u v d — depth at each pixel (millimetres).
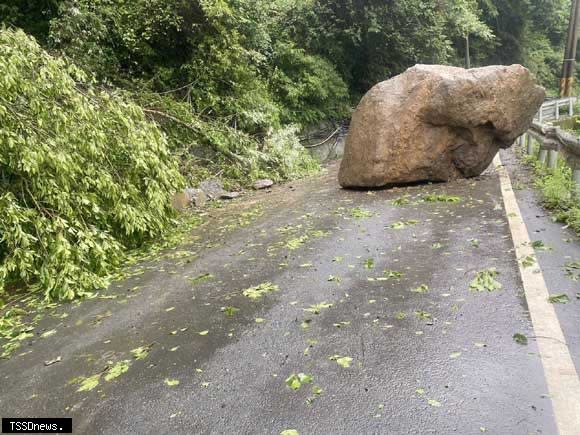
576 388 1889
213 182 8070
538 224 4109
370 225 4766
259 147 9633
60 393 2314
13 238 3602
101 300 3574
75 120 4242
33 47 4133
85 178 4199
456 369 2105
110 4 7793
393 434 1751
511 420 1755
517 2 21750
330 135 12930
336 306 2932
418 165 6359
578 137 4559
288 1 12266
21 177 3895
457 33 15898
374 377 2123
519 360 2117
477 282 2992
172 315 3113
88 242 3832
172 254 4625
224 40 8727
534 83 6293
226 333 2746
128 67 8352
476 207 4930
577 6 18688
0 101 3689
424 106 6133
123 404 2148
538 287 2836
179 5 8031
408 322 2596
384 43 13398
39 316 3395
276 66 11391
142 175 4977
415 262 3541
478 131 6191
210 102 8906
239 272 3830
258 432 1847
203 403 2082
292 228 5078
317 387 2096
